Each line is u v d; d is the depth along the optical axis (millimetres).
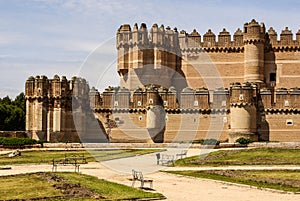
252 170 46688
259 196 31719
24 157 63281
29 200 29281
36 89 98938
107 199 29422
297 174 43125
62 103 98375
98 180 38688
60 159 59938
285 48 107188
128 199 29562
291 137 90938
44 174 42500
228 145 80000
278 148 70812
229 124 92812
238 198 30922
